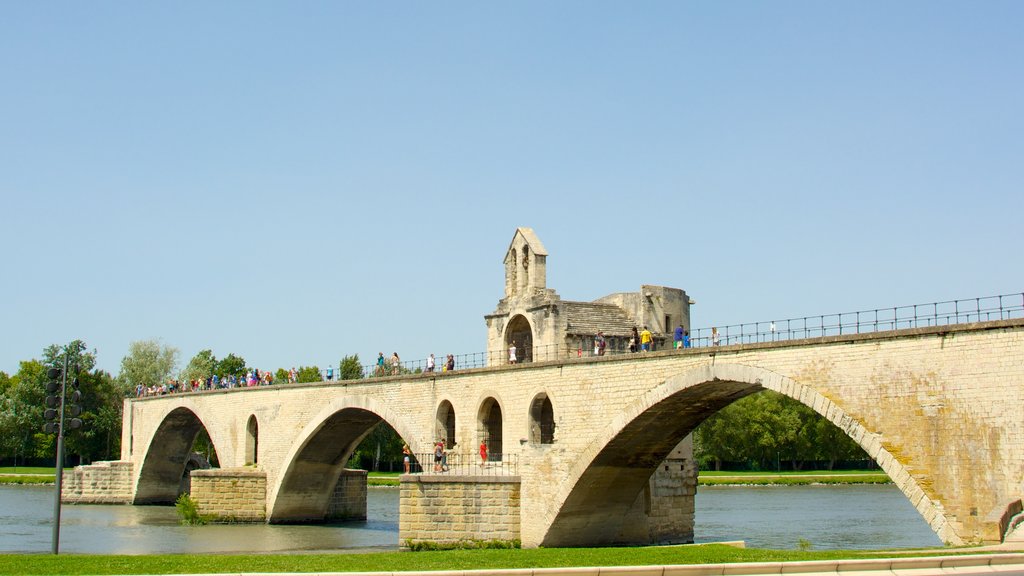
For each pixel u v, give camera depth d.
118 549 75.50
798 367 54.25
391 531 90.69
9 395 180.38
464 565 39.31
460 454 77.19
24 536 85.69
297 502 98.69
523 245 81.44
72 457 191.88
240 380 114.62
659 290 80.81
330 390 92.94
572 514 67.75
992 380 46.34
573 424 66.94
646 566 34.38
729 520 101.94
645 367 62.59
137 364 177.75
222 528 93.88
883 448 50.12
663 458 68.81
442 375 80.00
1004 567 34.78
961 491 47.06
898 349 50.06
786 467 189.12
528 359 82.25
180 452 126.62
